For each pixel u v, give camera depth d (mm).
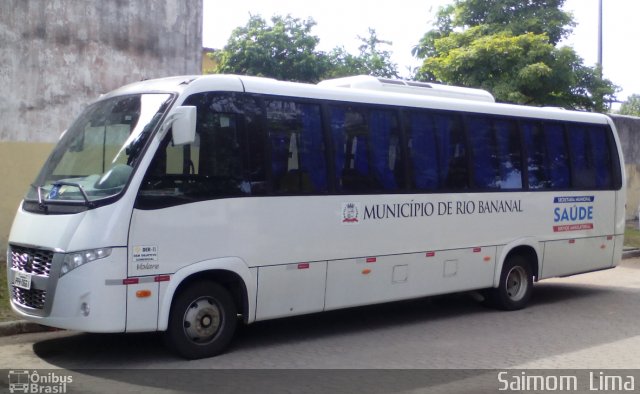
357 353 8117
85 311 6891
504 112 10695
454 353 8188
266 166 8047
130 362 7566
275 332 9117
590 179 11906
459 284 10016
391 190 9172
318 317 10133
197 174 7516
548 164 11273
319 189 8469
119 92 8234
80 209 7070
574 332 9375
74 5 13094
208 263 7516
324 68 26297
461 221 9977
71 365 7449
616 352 8297
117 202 7000
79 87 13234
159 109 7484
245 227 7812
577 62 22484
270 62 25328
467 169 10109
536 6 23641
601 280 14125
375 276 9008
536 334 9242
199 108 7605
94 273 6875
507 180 10633
